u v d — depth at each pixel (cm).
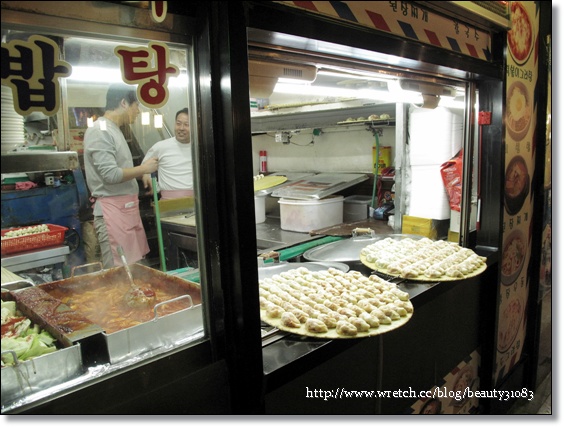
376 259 221
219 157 120
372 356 173
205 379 122
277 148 459
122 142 182
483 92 242
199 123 123
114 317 139
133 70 116
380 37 154
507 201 250
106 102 176
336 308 167
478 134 245
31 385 100
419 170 299
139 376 112
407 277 202
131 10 106
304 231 313
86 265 171
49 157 109
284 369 128
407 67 187
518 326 282
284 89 179
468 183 250
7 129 103
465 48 203
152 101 120
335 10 136
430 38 179
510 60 236
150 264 195
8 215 155
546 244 316
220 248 123
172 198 187
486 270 249
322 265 222
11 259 153
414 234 300
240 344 124
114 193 182
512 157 251
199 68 121
